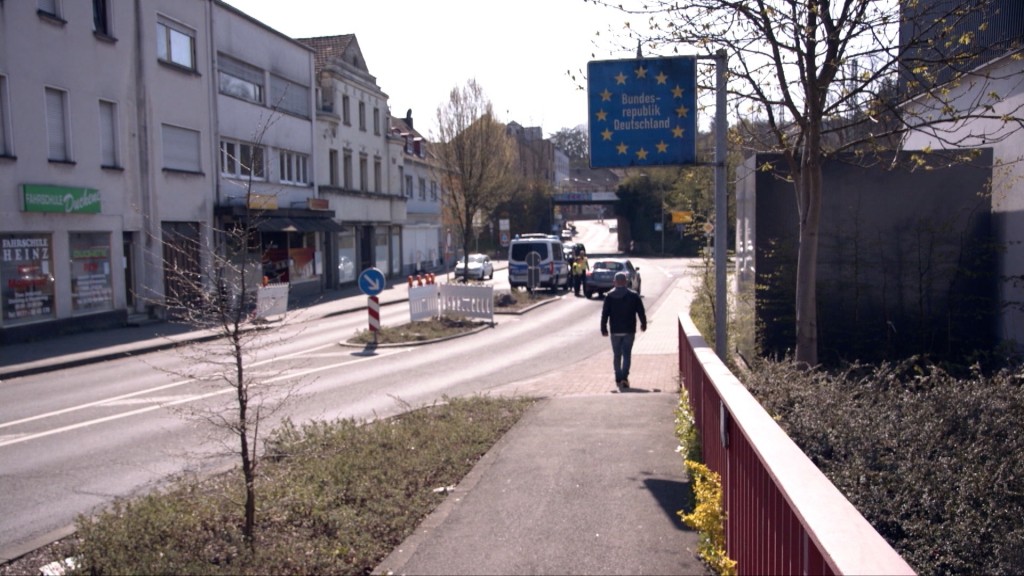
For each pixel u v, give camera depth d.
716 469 5.55
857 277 12.16
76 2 22.92
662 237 70.44
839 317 12.24
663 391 12.83
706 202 22.61
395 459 7.60
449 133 36.34
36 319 21.44
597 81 10.30
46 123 21.88
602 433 9.19
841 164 12.10
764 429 3.83
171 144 27.30
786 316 12.29
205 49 29.08
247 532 5.54
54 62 22.12
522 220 73.06
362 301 34.88
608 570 5.18
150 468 8.54
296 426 9.90
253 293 6.38
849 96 8.67
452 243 63.44
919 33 8.55
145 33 25.81
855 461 5.46
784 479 3.03
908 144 15.41
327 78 41.03
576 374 15.14
